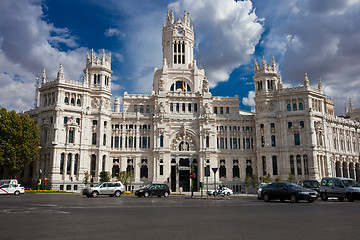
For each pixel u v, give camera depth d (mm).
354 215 24766
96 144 91062
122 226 18969
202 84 107688
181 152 97688
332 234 16328
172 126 99062
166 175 94625
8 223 20109
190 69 110188
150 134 98938
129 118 98438
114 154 96188
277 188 43031
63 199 47250
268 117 96562
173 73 109062
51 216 23891
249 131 101938
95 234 16281
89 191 54344
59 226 18891
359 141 119062
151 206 34250
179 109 100625
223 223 20312
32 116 96188
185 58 113812
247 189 95500
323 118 97750
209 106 100438
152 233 16609
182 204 37781
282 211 28312
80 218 22750
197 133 99375
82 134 89438
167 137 97250
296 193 40562
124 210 29172
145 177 96000
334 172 101062
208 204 37969
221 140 101375
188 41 116250
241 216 24250
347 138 113438
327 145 97500
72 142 88000
